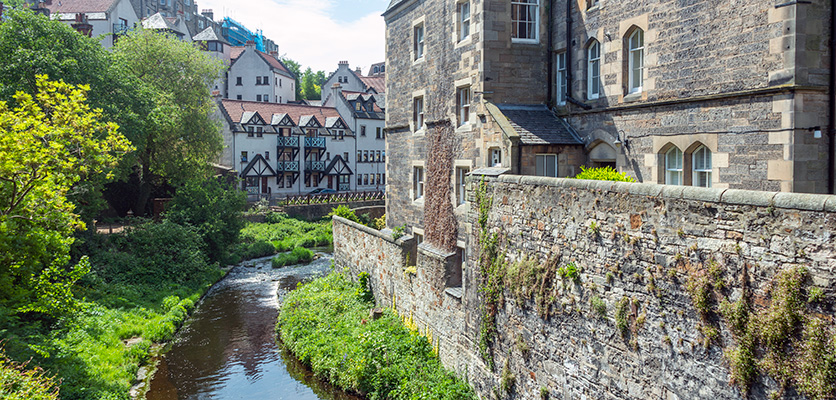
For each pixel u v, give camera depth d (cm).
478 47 1485
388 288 1877
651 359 796
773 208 635
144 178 3572
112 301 2067
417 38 1903
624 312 834
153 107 2902
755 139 1015
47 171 1192
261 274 2947
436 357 1483
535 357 1038
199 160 3816
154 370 1655
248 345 1867
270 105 5734
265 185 5494
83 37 2533
